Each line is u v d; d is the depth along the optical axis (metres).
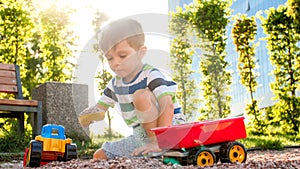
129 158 2.60
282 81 9.45
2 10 9.31
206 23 9.09
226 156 2.79
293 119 9.18
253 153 5.23
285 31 9.55
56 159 3.48
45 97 7.14
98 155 2.70
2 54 9.45
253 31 10.30
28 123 8.20
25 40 9.65
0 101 5.79
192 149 2.68
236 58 10.20
